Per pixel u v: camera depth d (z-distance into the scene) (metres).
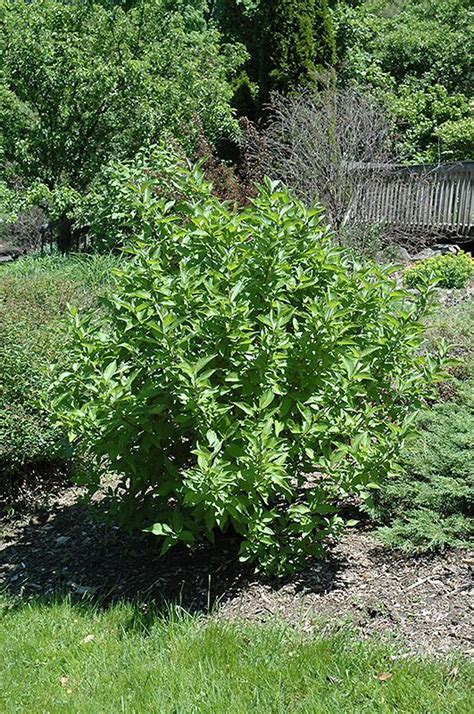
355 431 3.97
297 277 4.06
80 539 4.82
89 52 14.86
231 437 3.81
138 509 4.22
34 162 15.26
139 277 3.97
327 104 13.85
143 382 3.98
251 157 13.04
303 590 3.84
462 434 4.64
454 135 19.12
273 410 3.72
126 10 18.56
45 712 3.08
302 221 4.11
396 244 13.77
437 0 26.38
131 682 3.20
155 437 3.88
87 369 3.96
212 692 3.04
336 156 13.11
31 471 5.66
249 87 19.25
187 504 3.74
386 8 29.36
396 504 4.53
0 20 14.88
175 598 3.94
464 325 6.88
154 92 14.91
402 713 2.82
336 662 3.16
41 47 14.48
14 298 7.46
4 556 4.75
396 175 14.20
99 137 15.11
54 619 3.85
